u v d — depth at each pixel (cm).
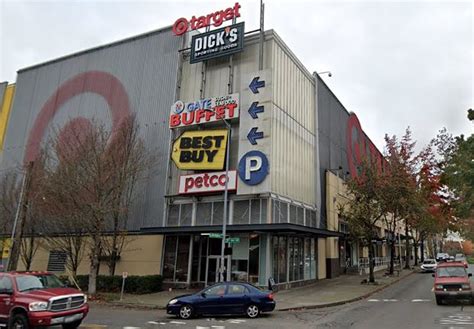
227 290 1634
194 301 1597
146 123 3212
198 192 2756
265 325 1391
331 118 4047
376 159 3334
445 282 1912
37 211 2805
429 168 3797
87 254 2927
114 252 2802
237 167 2703
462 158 2284
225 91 2945
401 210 3438
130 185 2934
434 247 9244
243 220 2605
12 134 4050
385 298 2247
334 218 3681
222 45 2995
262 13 2952
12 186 3297
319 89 3769
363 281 3025
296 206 2967
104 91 3566
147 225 2958
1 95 4316
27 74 4203
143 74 3391
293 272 2823
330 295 2300
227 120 2856
